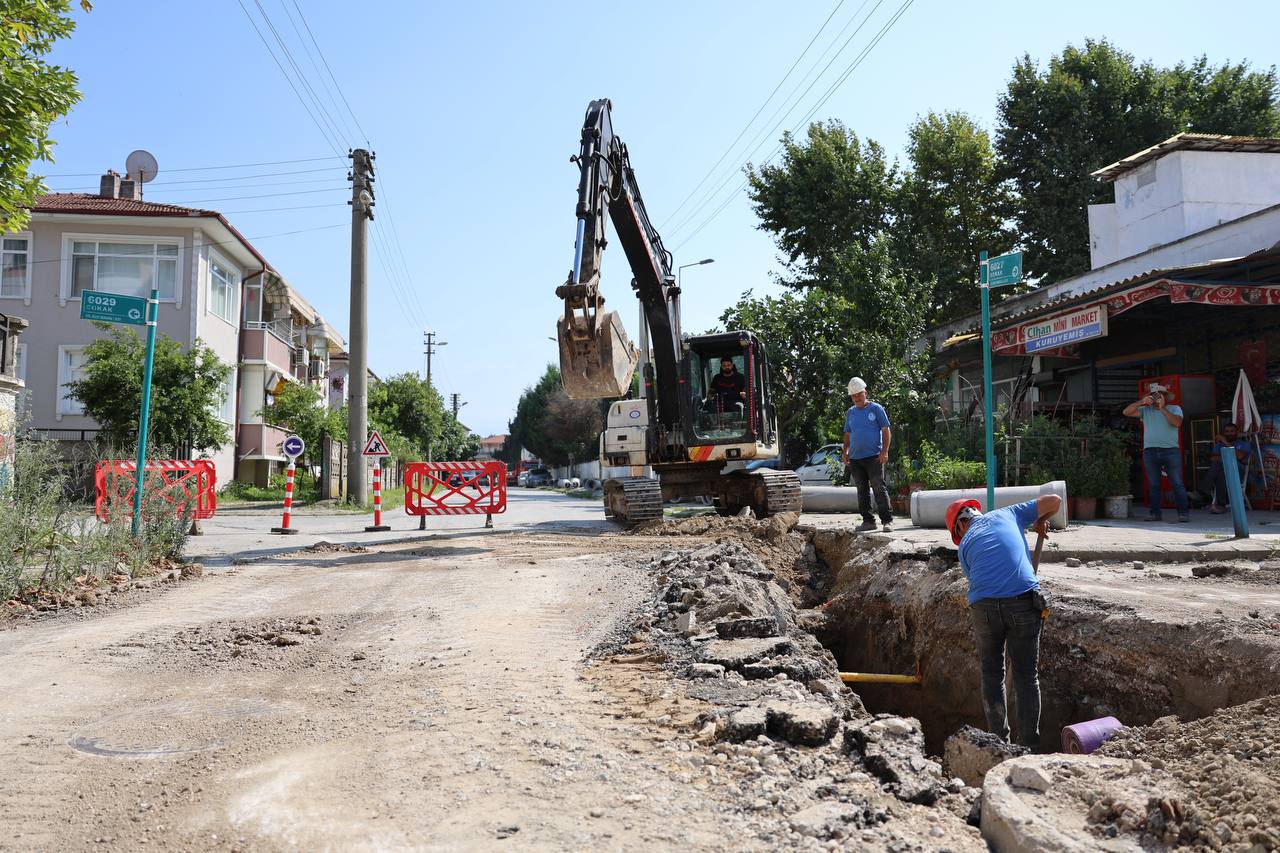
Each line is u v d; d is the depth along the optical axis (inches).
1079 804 119.8
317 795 130.4
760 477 567.5
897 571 342.3
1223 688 198.8
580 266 385.1
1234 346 581.3
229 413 1121.4
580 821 119.2
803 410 1021.2
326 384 1984.5
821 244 1209.4
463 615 272.8
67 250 984.9
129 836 117.6
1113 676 231.5
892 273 948.6
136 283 1003.9
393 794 129.9
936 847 113.7
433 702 179.8
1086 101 1138.0
